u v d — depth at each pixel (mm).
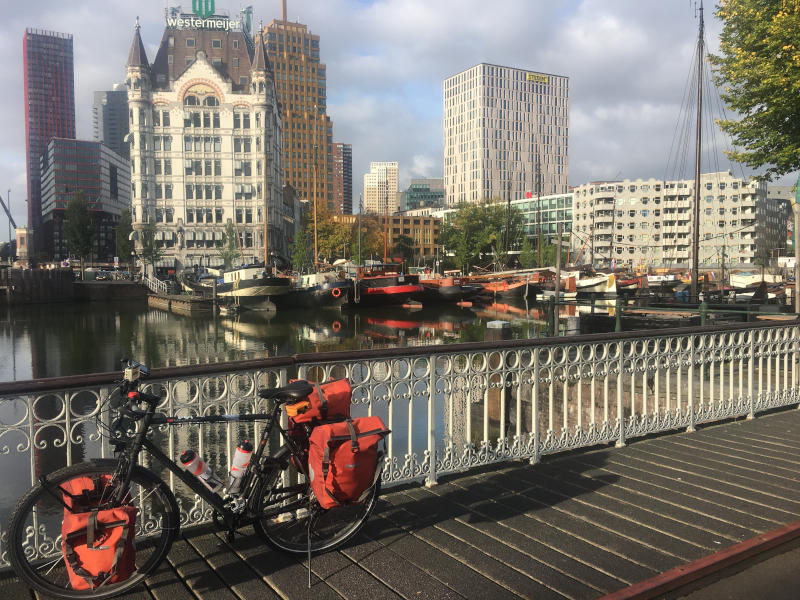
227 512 3258
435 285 59594
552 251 91188
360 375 4230
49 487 2830
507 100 181250
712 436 6070
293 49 146125
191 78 81812
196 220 83312
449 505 4215
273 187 90000
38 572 2926
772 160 14312
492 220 105312
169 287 65062
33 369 25766
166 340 34812
